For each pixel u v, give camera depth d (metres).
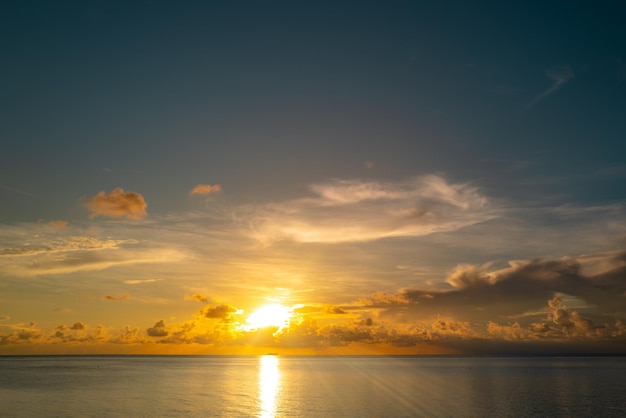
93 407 83.00
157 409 81.25
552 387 119.44
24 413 76.00
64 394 103.12
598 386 122.81
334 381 146.25
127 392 108.81
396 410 78.75
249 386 126.94
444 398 95.00
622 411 77.44
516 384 130.00
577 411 77.19
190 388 120.81
